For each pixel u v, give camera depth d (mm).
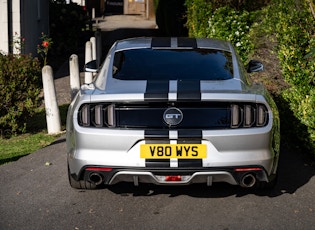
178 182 4730
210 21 11898
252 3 12953
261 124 4793
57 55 18578
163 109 4715
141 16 42656
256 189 5398
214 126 4703
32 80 8266
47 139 7773
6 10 12844
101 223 4652
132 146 4695
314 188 5469
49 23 19094
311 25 9000
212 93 4672
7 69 7992
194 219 4719
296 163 6273
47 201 5176
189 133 4637
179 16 20062
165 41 6031
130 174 4707
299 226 4570
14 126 8062
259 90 5062
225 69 5387
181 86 4875
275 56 9898
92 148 4762
